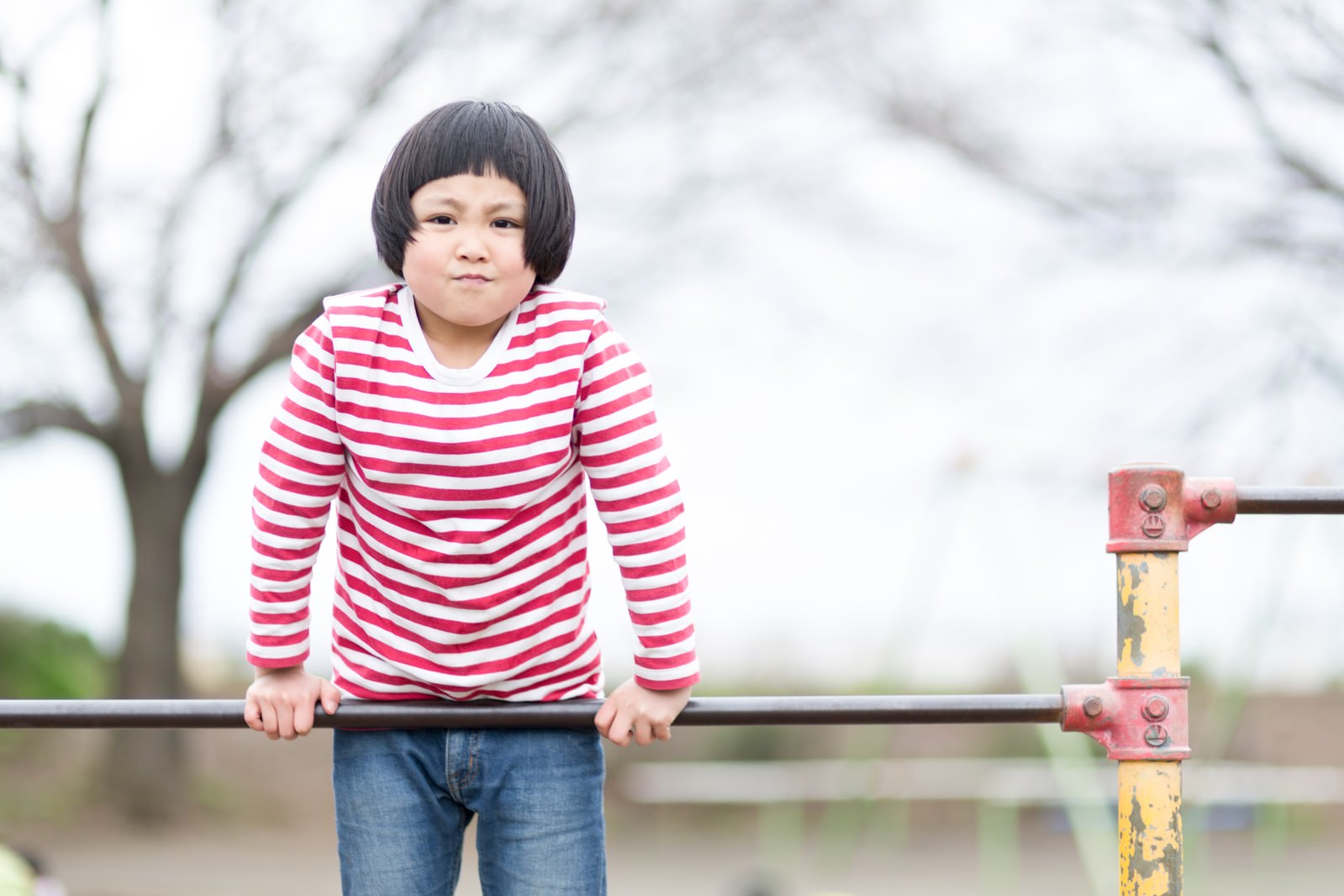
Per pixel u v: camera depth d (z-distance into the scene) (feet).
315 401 7.24
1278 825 34.55
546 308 7.37
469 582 7.25
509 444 7.13
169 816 40.09
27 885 14.62
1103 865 25.85
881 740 31.76
